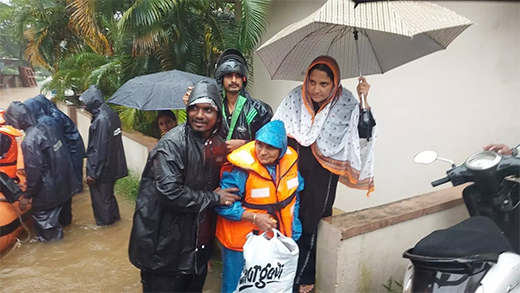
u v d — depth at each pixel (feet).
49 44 34.55
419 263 6.98
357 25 6.49
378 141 15.44
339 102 8.50
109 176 14.99
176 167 7.25
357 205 16.75
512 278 6.70
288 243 7.32
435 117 13.37
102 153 14.56
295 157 8.05
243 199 7.89
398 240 9.13
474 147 12.35
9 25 36.94
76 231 15.08
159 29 20.67
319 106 8.70
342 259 8.29
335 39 9.30
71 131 18.03
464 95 12.46
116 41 22.91
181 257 7.84
